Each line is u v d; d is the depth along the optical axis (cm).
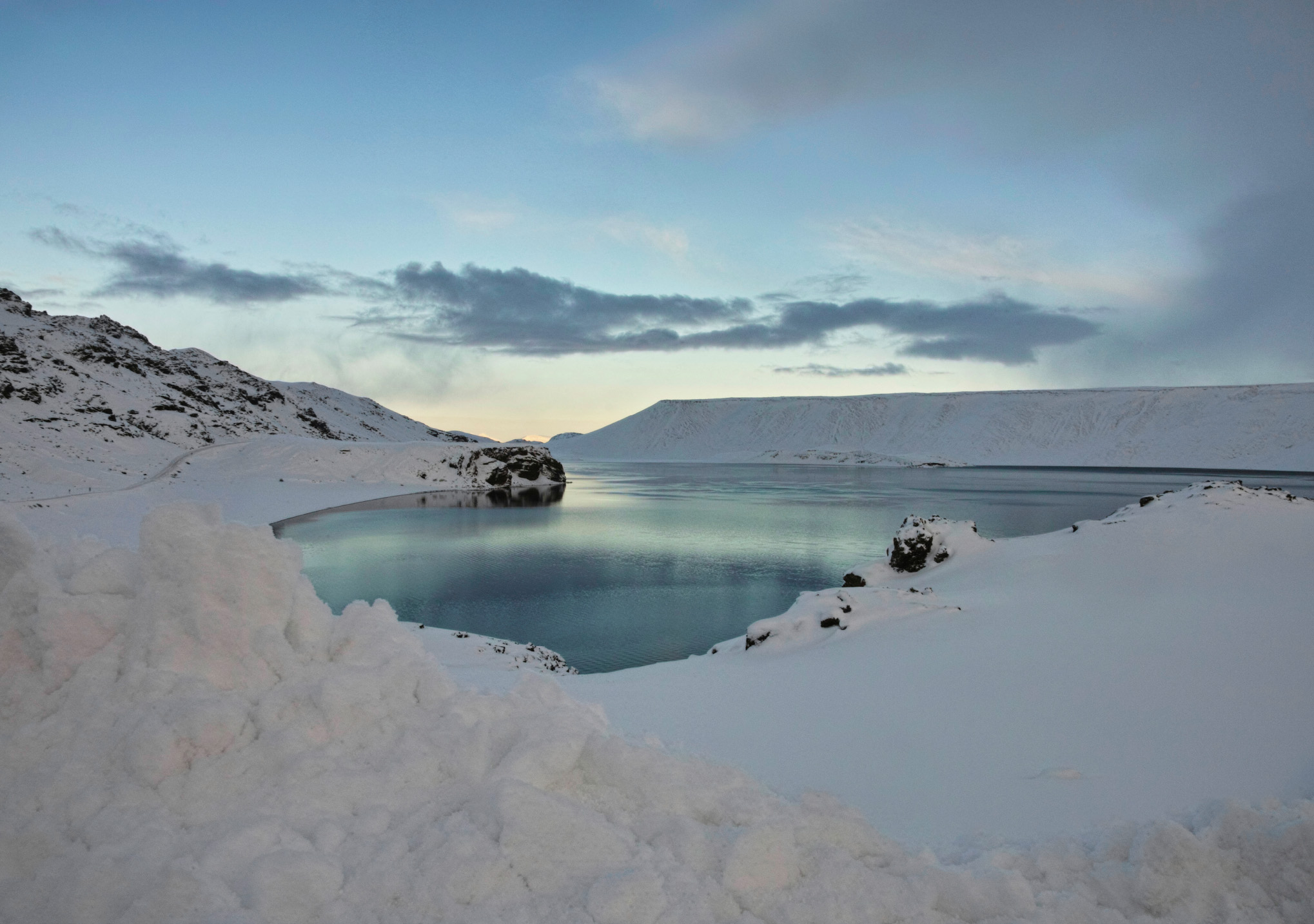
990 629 1109
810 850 296
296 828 282
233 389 10581
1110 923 275
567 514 4856
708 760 366
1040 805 513
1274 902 283
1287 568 1209
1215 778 549
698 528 4078
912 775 595
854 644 1134
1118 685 804
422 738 335
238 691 348
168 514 381
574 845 277
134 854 256
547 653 1472
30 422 5344
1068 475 11488
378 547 3250
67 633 352
